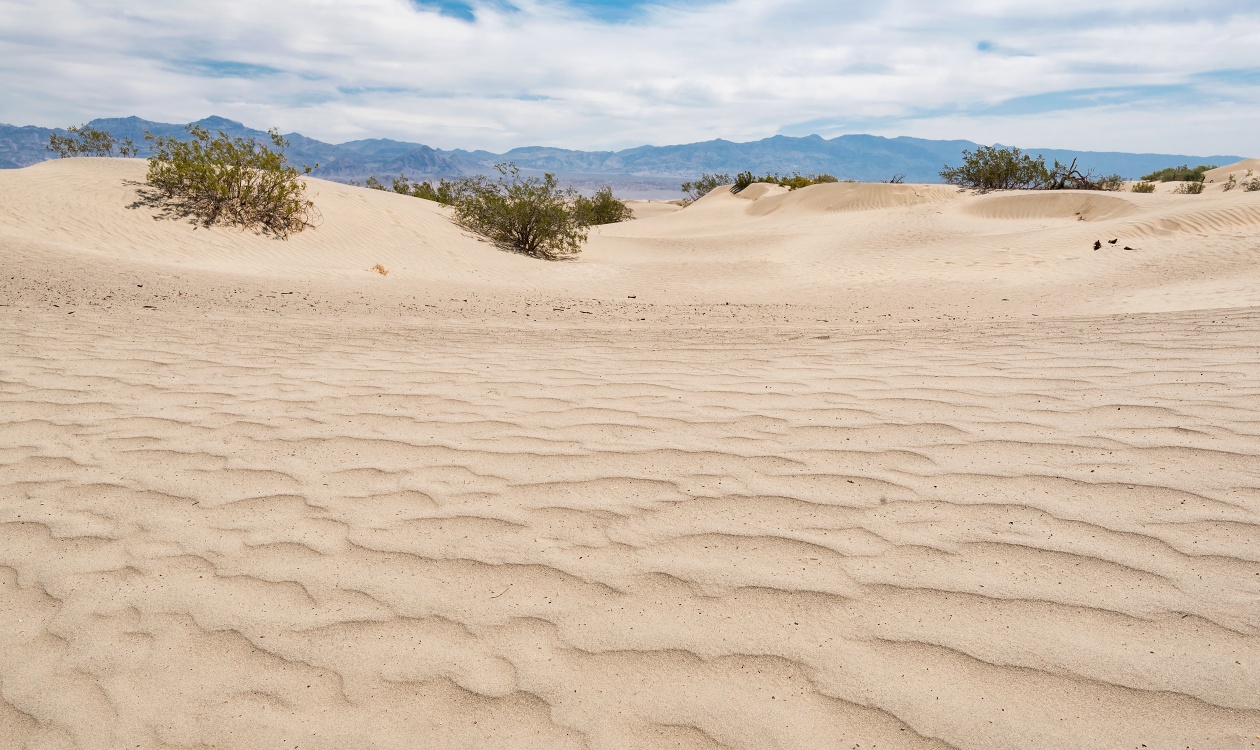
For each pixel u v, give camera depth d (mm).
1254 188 32906
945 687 1596
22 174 14516
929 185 32531
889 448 2887
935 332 5750
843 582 1989
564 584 2047
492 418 3463
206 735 1556
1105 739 1436
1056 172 32281
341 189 19031
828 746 1464
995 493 2434
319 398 3832
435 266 15172
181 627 1907
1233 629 1694
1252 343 4223
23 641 1867
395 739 1532
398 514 2479
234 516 2490
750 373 4285
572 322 7734
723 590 1984
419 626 1889
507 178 18766
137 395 3873
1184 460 2564
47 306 6680
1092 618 1771
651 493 2584
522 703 1614
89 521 2469
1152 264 13391
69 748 1529
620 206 38500
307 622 1916
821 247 19953
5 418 3482
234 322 6418
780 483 2615
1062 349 4496
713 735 1505
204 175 14516
